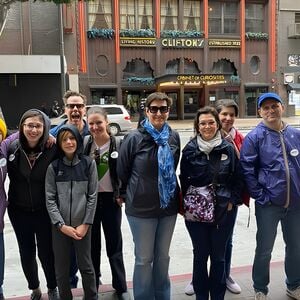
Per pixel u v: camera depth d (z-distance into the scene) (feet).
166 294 12.61
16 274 17.08
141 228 11.85
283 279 15.07
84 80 99.19
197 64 106.63
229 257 14.03
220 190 12.09
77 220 12.09
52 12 94.22
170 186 11.71
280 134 12.46
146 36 102.37
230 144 12.37
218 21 107.45
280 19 110.01
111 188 13.37
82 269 12.44
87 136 13.35
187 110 107.86
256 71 110.52
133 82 102.32
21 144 12.22
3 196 12.35
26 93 92.22
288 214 12.78
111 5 100.17
